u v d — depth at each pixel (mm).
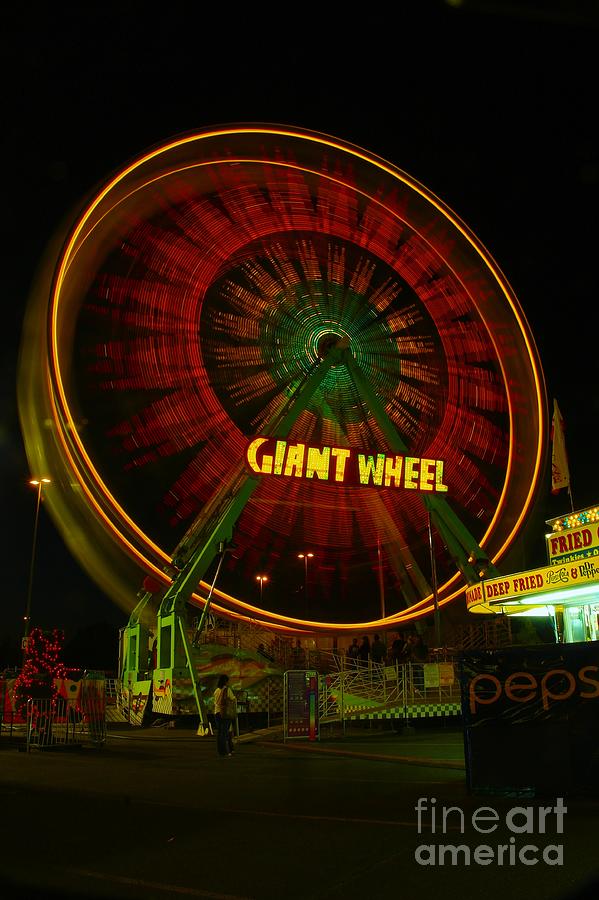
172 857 6066
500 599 16250
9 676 29391
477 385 30062
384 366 31531
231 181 30391
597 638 15383
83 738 17500
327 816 7586
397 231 32031
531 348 28375
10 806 8562
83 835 6953
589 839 6258
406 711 20141
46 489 27438
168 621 23828
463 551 27500
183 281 28844
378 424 29328
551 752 8203
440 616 28141
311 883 5281
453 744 15734
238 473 26719
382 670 21500
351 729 20281
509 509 28016
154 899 4973
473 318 30562
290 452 25359
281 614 26828
